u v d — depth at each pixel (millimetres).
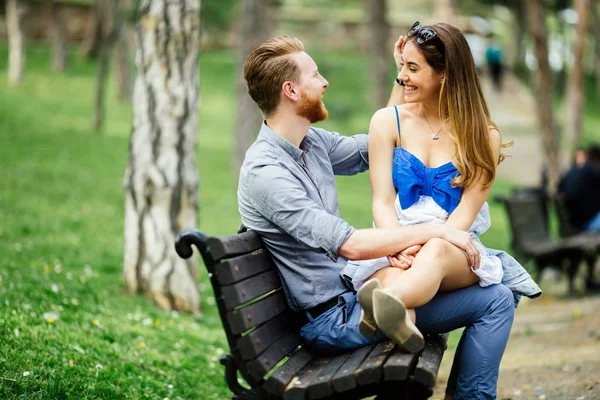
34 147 16562
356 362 2938
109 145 17891
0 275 6000
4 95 22859
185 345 5426
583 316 7555
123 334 5184
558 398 4535
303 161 3402
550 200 10430
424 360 2854
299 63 3268
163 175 6734
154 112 6719
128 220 6840
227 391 4676
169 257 6770
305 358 3207
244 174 3242
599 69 26656
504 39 46688
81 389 3795
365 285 2881
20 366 3850
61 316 5086
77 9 33375
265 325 3076
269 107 3295
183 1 6734
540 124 14070
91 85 26312
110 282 7074
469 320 3217
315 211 3078
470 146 3316
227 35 35125
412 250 3133
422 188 3428
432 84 3389
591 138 26000
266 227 3227
